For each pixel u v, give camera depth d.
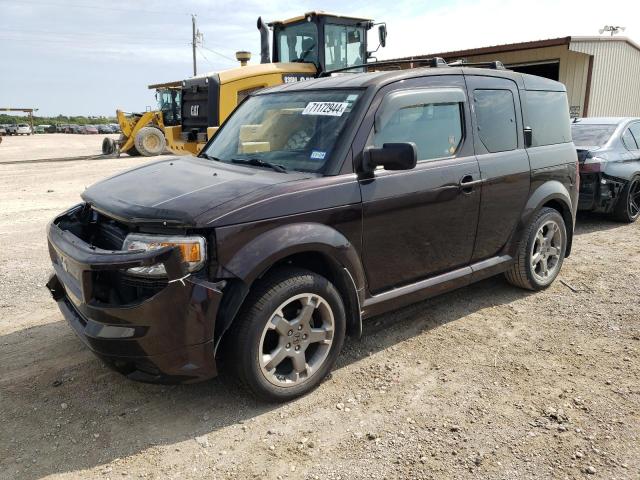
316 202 3.34
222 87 10.82
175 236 2.96
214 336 3.04
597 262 6.12
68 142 40.88
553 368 3.77
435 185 3.98
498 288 5.32
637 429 3.06
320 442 3.01
